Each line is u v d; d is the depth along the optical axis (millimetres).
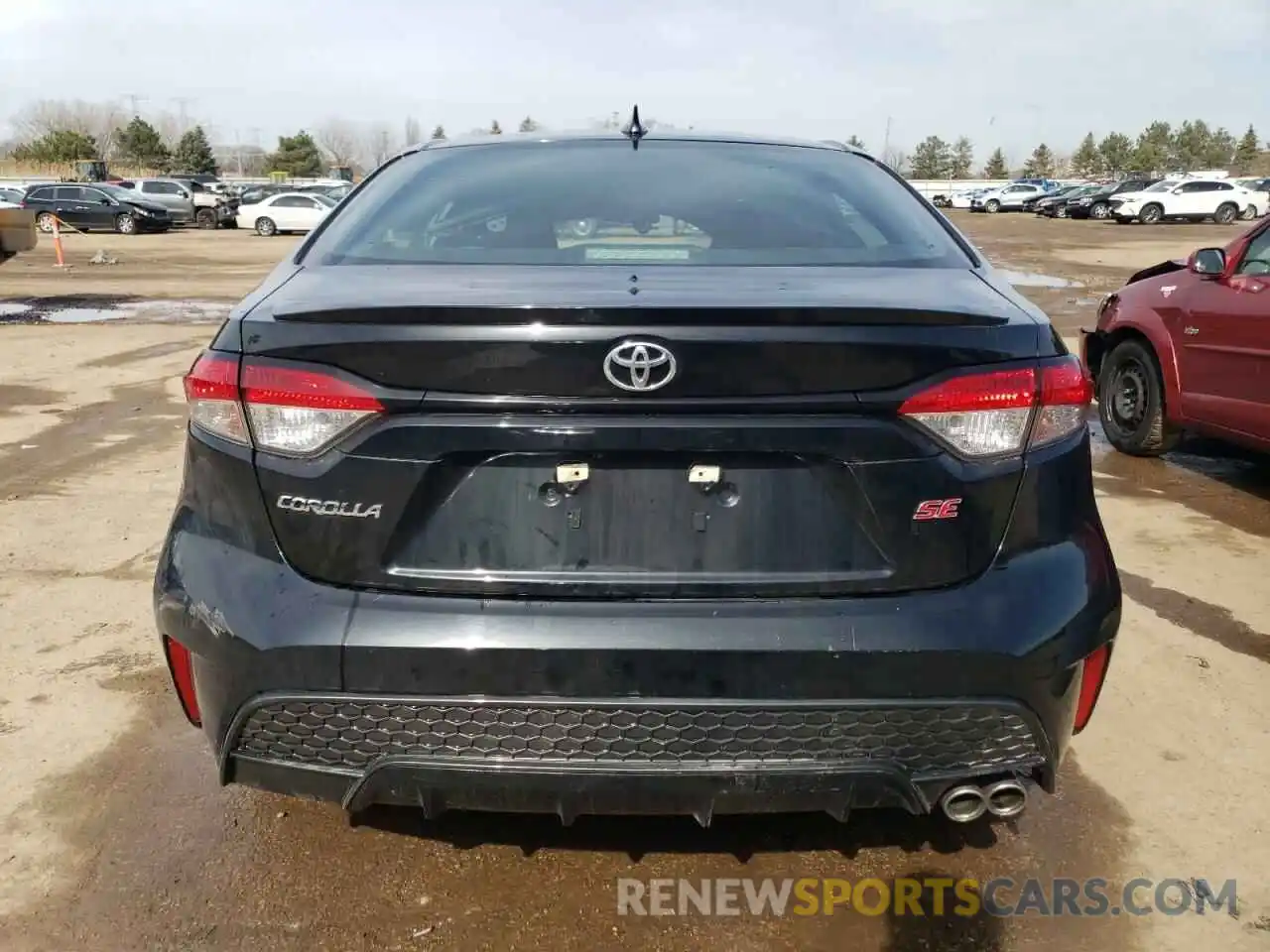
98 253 23938
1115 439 6324
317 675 1969
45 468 5785
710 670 1930
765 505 1979
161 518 4922
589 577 1983
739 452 1947
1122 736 3029
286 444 1993
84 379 8578
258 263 22047
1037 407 2033
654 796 1980
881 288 2170
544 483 1969
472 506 1980
